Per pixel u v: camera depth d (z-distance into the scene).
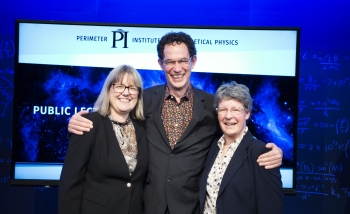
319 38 3.49
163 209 2.04
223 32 3.05
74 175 1.80
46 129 3.01
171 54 2.09
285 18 3.50
